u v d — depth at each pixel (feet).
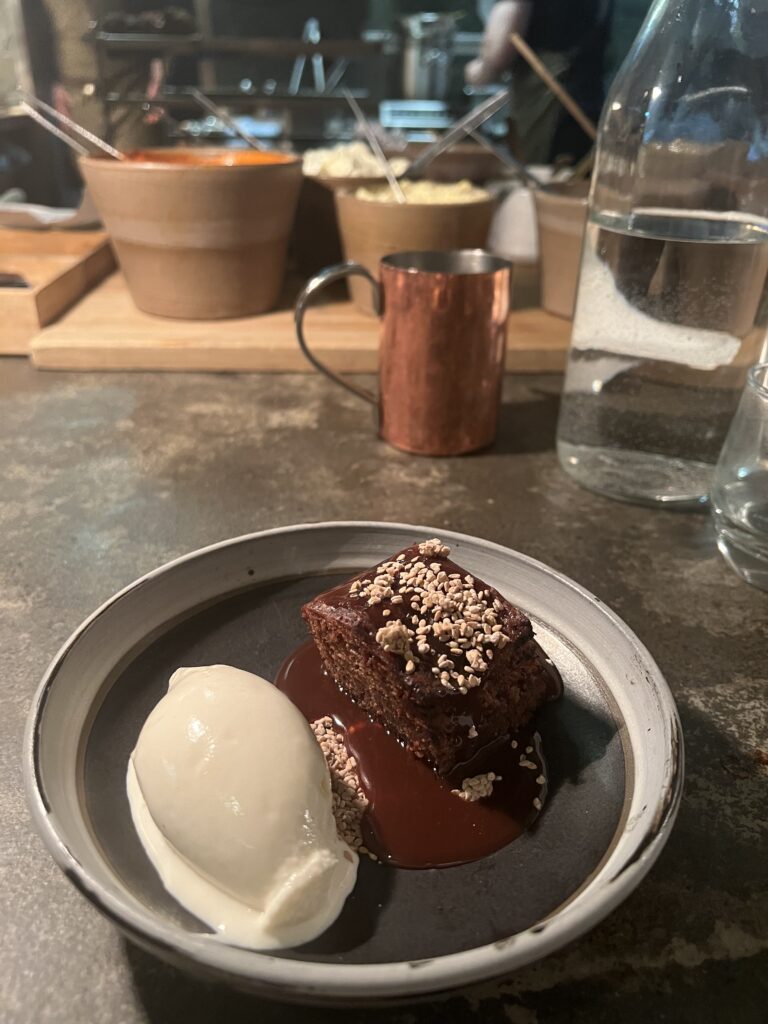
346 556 1.94
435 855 1.31
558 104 4.74
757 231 2.24
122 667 1.61
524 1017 1.14
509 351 3.54
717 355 2.36
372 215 3.48
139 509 2.46
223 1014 1.14
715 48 2.22
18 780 1.48
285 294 4.19
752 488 2.10
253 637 1.77
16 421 3.05
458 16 5.48
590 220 2.44
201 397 3.30
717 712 1.69
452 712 1.46
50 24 4.92
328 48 5.00
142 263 3.61
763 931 1.26
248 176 3.36
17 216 4.47
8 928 1.24
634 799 1.30
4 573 2.12
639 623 1.98
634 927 1.26
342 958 1.12
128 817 1.32
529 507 2.52
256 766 1.29
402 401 2.75
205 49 4.94
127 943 1.22
